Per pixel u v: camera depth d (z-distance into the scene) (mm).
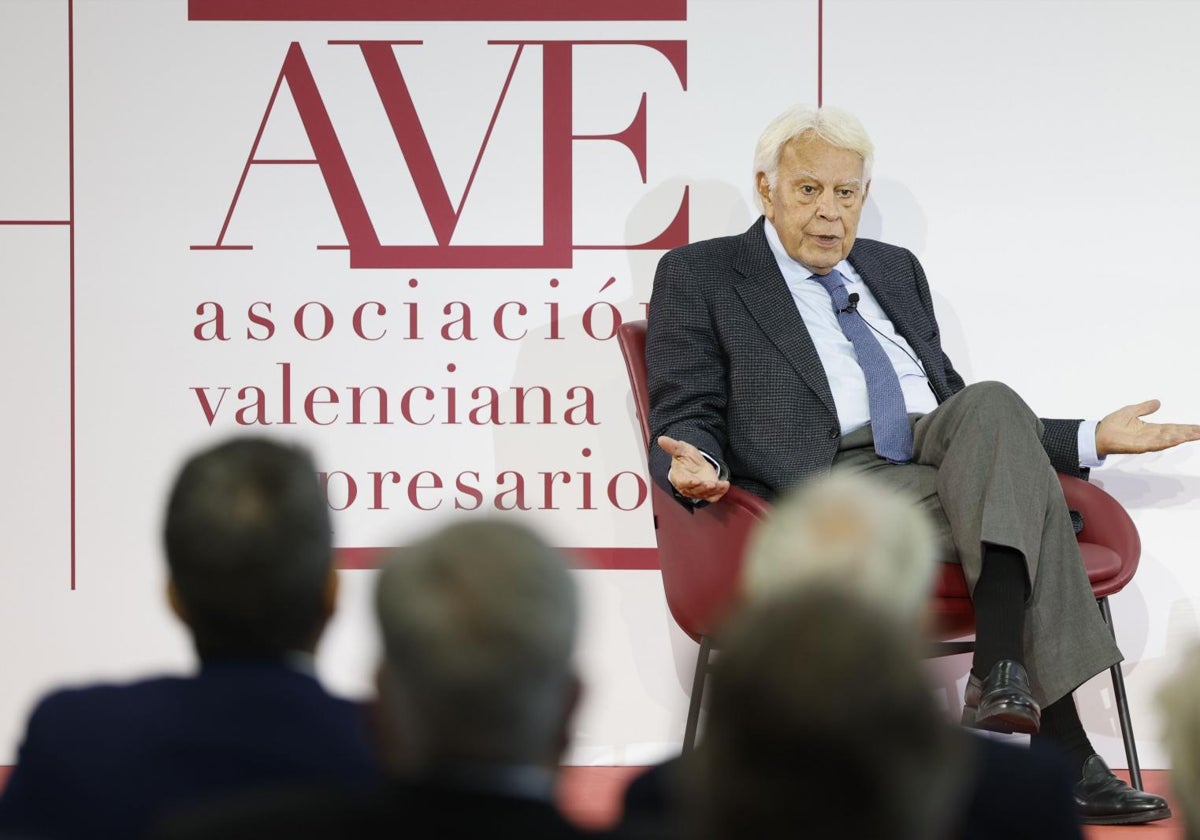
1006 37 13406
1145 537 13344
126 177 13422
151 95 13414
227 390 13461
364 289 13461
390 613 3846
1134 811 10594
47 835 4754
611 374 13484
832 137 12195
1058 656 10500
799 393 11781
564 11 13445
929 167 13438
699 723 11516
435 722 3805
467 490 13484
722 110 13438
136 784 4719
